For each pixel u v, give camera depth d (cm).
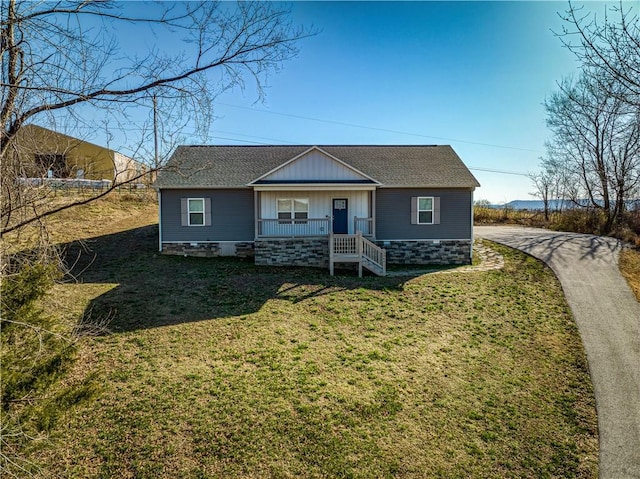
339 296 1241
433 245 1745
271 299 1193
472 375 798
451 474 544
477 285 1367
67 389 434
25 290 387
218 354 835
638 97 485
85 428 586
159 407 640
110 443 559
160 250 1705
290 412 646
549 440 621
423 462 561
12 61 347
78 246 1694
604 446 611
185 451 554
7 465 362
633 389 761
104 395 666
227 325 991
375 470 541
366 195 1719
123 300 1120
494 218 3500
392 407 676
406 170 1825
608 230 2364
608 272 1469
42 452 527
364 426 625
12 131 356
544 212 3488
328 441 588
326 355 854
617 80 474
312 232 1678
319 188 1619
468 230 1739
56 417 397
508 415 676
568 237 2209
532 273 1488
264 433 596
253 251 1734
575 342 951
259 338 923
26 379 379
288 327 995
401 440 601
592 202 2573
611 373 816
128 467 521
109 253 1650
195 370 763
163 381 717
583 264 1577
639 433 639
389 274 1516
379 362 832
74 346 427
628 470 564
